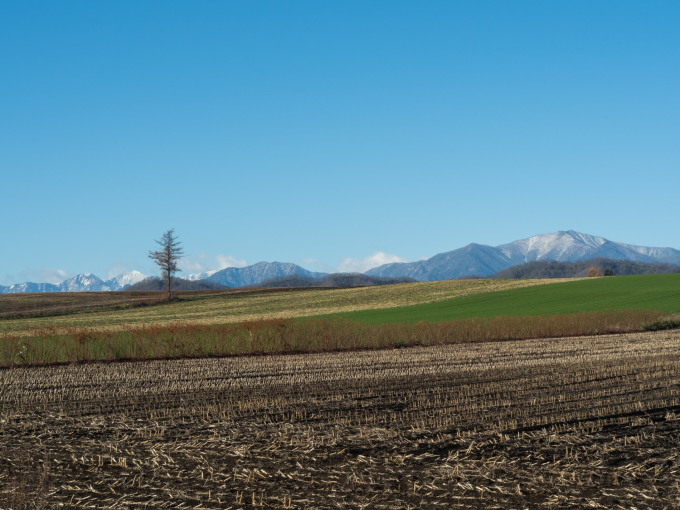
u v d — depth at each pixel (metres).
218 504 8.70
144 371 23.19
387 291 90.50
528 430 12.65
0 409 15.89
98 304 93.06
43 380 21.00
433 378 20.31
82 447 11.70
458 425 13.12
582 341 32.97
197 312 80.12
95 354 27.72
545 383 18.80
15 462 10.70
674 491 9.03
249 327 31.22
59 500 8.84
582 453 10.91
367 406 15.52
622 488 9.16
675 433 12.24
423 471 10.03
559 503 8.59
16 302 95.62
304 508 8.50
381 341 32.66
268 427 13.12
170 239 103.50
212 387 19.09
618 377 19.78
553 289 74.00
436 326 35.25
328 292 97.56
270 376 21.36
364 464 10.45
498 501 8.70
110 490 9.26
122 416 14.63
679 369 21.16
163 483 9.59
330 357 27.27
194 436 12.42
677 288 65.56
